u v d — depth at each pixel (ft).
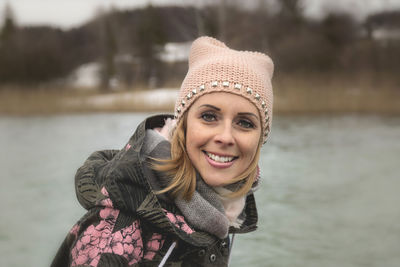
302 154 25.13
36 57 151.53
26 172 21.59
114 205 3.54
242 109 3.86
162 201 3.76
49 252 10.98
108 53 131.44
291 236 11.68
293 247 10.87
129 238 3.51
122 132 38.09
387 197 15.62
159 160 3.83
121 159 3.73
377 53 100.17
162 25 133.49
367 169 20.74
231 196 4.05
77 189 3.75
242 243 11.37
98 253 3.43
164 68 126.41
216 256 4.02
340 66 101.91
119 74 126.72
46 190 17.52
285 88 61.11
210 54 4.22
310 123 43.34
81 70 171.73
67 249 3.75
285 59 100.68
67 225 12.99
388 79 67.77
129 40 138.72
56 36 194.90
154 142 3.98
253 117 3.92
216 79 3.88
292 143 29.78
